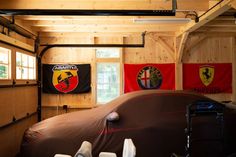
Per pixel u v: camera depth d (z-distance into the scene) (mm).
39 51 7312
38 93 7156
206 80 7609
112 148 4133
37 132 4242
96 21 5773
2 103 4742
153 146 4164
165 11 3887
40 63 7168
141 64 7527
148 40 7582
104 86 7586
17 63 5641
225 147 4109
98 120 4234
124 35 7414
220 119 3953
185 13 5160
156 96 4434
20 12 3812
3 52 4965
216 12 4414
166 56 7613
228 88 7621
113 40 7574
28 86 6383
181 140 4203
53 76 7426
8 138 5121
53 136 4129
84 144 2504
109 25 6059
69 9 4129
